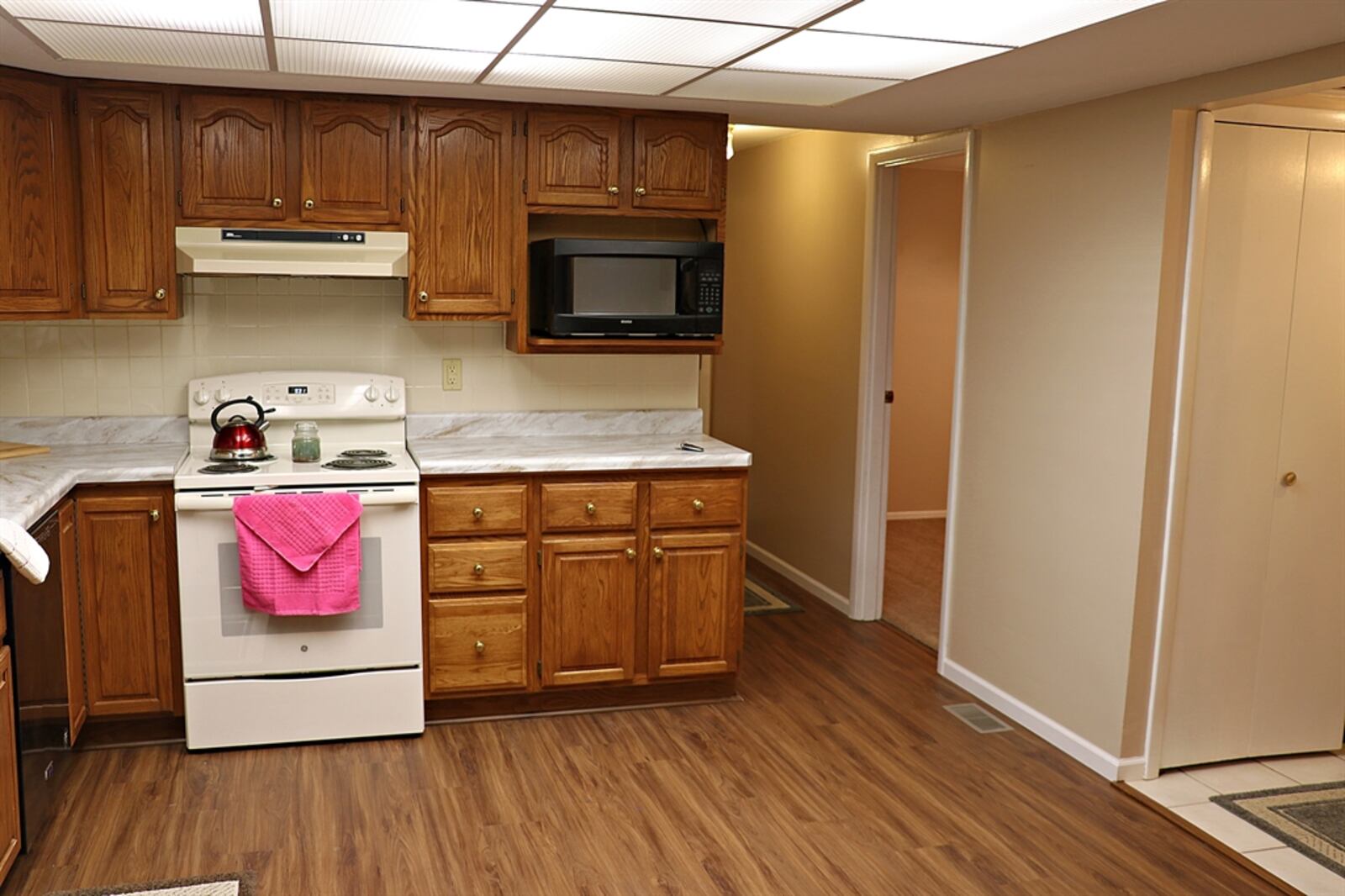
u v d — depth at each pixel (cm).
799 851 296
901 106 362
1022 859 294
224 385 381
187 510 334
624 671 388
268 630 346
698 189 397
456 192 377
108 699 346
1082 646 354
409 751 354
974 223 407
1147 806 326
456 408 416
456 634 369
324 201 365
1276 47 266
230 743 349
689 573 389
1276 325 335
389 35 270
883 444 495
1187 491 333
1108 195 337
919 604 534
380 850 290
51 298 342
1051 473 367
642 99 365
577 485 373
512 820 309
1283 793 339
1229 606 346
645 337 395
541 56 293
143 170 350
